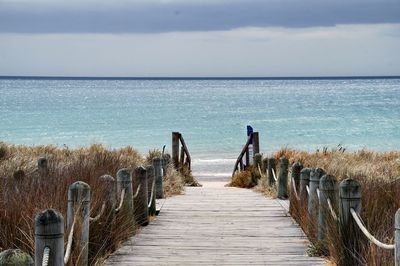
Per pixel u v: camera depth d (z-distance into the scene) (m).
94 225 13.86
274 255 14.59
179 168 34.38
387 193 15.33
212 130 80.19
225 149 62.06
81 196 12.16
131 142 65.12
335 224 13.13
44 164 22.39
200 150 61.19
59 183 16.38
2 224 12.52
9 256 6.92
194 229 17.77
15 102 145.38
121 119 95.19
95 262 13.48
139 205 18.36
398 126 85.62
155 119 96.12
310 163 32.06
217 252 14.90
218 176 42.16
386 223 13.09
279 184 24.17
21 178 19.17
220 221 19.00
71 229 10.91
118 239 15.46
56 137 68.25
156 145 62.88
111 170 22.73
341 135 73.69
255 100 172.25
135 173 18.58
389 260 10.97
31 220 12.44
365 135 73.81
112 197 15.12
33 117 97.19
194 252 14.90
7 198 14.09
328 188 14.35
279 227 18.00
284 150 38.28
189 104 144.88
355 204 12.53
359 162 33.38
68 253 10.06
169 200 23.73
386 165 30.56
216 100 170.62
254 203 22.77
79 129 78.31
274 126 85.69
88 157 28.28
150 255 14.56
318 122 92.31
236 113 112.69
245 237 16.62
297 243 15.89
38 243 9.08
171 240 16.25
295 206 19.14
